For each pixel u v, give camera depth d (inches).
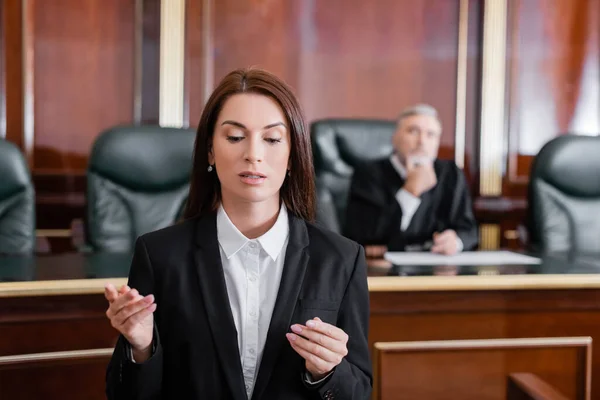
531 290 54.9
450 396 54.1
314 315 33.4
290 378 32.7
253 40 112.1
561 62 118.3
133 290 29.4
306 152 34.7
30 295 47.6
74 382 49.4
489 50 114.8
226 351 32.4
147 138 80.1
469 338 54.4
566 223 82.0
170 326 33.3
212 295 33.1
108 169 78.7
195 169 35.7
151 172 79.7
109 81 107.7
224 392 32.4
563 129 119.1
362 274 35.9
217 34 110.5
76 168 107.7
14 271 56.8
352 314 35.0
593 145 83.3
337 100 115.4
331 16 114.3
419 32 116.0
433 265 62.4
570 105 119.0
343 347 30.4
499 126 116.3
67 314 49.1
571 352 55.9
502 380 54.8
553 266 62.6
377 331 52.9
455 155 117.6
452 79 117.2
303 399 32.7
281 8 112.8
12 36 103.6
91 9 106.3
